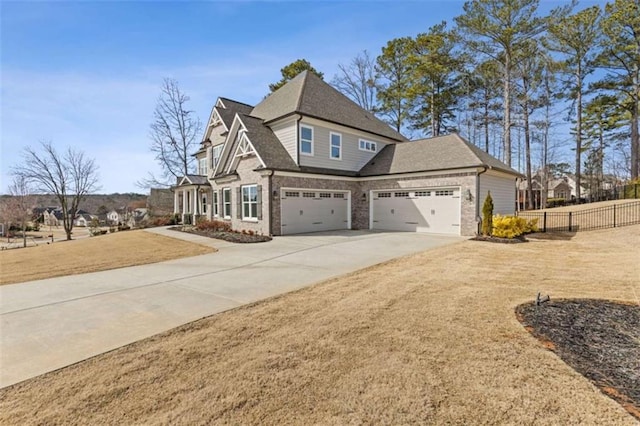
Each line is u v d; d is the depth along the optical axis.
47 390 2.93
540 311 4.68
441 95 29.25
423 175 16.06
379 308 4.98
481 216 14.69
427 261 8.78
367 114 22.12
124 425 2.44
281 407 2.61
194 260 9.86
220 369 3.24
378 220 18.28
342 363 3.31
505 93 24.70
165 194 37.31
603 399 2.61
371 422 2.41
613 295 5.43
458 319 4.46
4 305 5.52
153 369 3.27
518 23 21.78
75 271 8.57
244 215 17.02
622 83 26.27
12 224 44.88
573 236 13.69
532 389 2.78
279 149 16.50
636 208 17.69
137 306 5.38
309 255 10.15
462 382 2.91
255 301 5.54
